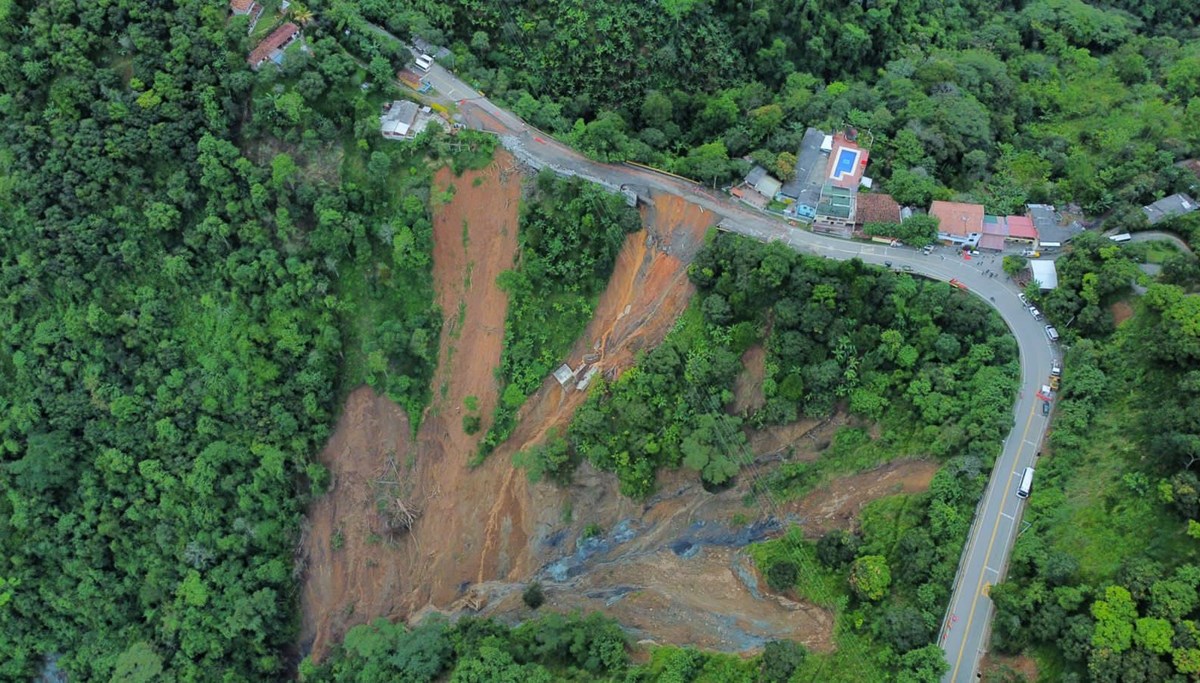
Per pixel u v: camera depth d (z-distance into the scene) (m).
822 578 83.94
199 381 103.75
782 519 90.94
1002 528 80.69
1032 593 73.31
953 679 75.44
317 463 103.00
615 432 96.25
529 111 105.31
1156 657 65.94
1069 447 80.88
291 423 101.12
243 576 101.69
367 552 102.12
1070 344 87.12
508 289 99.88
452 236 102.06
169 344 104.56
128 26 102.75
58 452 105.25
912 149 102.12
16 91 104.50
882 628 76.94
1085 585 71.75
